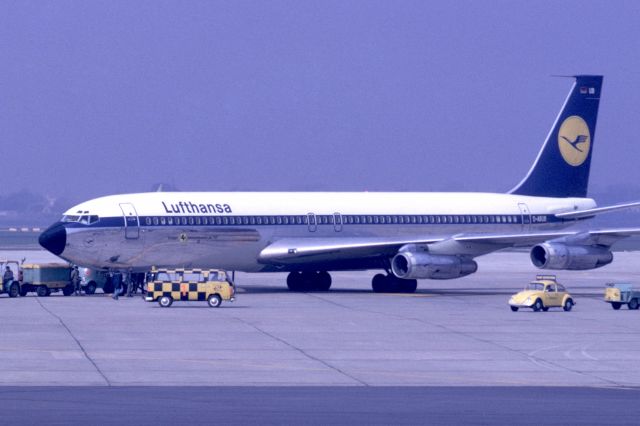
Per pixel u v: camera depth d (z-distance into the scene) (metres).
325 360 132.50
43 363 127.19
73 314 189.00
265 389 109.94
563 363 131.88
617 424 89.56
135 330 163.12
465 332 164.25
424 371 124.38
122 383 113.06
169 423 88.19
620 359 135.50
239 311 197.12
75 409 95.25
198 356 134.75
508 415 93.81
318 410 95.88
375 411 95.62
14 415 91.75
